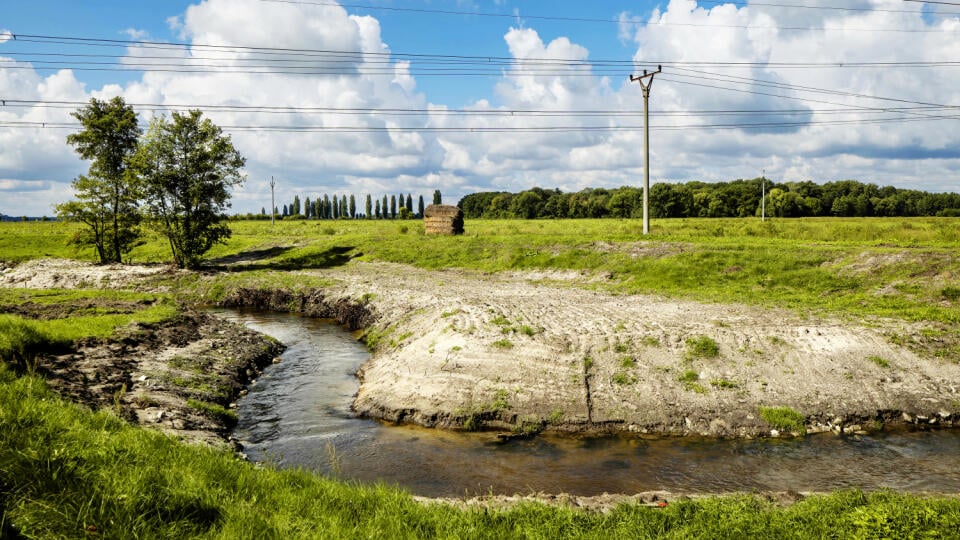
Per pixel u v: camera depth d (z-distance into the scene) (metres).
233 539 5.77
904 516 7.40
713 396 14.40
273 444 12.98
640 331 17.56
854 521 7.36
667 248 33.00
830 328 17.31
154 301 27.22
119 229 45.56
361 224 94.50
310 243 52.94
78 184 43.16
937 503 7.88
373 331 24.09
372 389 16.20
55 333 16.33
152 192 40.09
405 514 7.30
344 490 8.07
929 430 13.47
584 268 33.03
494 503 9.02
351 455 12.41
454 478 11.27
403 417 14.57
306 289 33.41
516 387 14.97
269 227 85.31
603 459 12.16
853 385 14.73
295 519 6.53
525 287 29.84
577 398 14.49
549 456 12.35
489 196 180.62
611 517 7.93
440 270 38.84
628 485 10.91
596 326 18.34
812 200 117.75
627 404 14.25
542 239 41.25
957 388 14.58
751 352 16.09
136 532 5.61
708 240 35.41
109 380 13.98
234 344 20.73
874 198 122.25
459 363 16.22
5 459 6.05
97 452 6.84
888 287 22.11
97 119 42.47
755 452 12.40
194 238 42.09
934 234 32.28
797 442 12.91
